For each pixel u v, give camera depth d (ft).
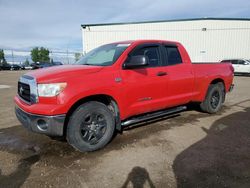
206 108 18.63
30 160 10.82
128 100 12.85
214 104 18.97
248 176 9.25
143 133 14.30
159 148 12.03
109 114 12.16
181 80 15.60
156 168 9.95
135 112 13.46
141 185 8.70
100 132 11.99
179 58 16.01
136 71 13.12
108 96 12.24
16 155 11.37
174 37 94.58
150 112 15.14
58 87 10.46
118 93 12.32
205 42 92.22
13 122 17.02
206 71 17.69
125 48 13.39
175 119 17.40
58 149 12.07
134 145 12.46
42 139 13.48
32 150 11.95
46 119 10.37
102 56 13.99
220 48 91.50
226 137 13.55
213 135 13.89
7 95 30.04
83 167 10.11
